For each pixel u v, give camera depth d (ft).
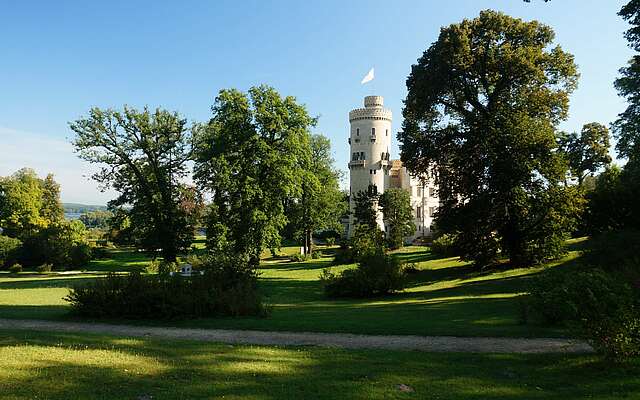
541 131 117.70
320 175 235.61
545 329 49.08
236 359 37.04
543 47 127.13
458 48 122.21
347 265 173.58
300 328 53.42
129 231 169.68
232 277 78.23
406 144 138.62
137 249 172.14
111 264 208.95
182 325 57.82
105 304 63.21
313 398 27.55
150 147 161.48
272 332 52.03
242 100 148.25
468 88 130.00
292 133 150.30
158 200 164.25
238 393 28.09
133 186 165.48
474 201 123.34
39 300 94.07
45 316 65.05
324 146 239.50
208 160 154.30
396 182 363.35
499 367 35.65
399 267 103.19
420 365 35.94
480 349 42.06
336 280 102.63
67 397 26.55
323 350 41.22
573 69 124.47
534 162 116.88
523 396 28.86
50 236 202.59
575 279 38.34
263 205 148.66
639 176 134.92
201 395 27.61
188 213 168.25
